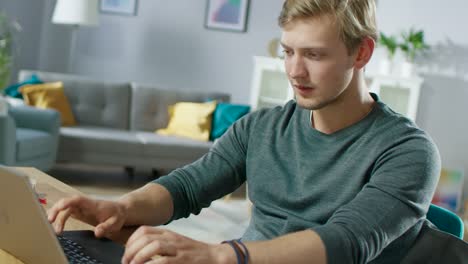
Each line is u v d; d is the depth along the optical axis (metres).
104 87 5.73
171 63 6.99
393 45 5.98
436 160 1.28
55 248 1.02
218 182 1.56
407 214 1.19
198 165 1.57
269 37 6.77
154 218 1.43
